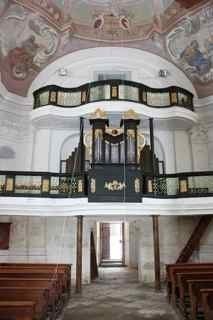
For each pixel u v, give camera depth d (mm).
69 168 16188
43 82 16969
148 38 17406
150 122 15258
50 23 16172
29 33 15773
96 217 14312
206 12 15195
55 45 16938
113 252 24844
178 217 15234
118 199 12148
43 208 12367
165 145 16641
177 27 16438
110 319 8023
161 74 17328
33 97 16344
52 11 15930
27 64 16406
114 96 14969
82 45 17609
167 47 17234
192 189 12453
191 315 7008
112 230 25234
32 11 15188
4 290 5863
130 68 17688
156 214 12383
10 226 14797
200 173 12484
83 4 16547
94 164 12477
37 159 15938
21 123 16172
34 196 12375
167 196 12602
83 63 17516
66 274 10273
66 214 12328
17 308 4523
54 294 7656
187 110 15531
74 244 14664
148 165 15945
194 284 6938
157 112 15320
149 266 14664
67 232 14852
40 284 7363
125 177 12383
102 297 10844
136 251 20156
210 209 12141
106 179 12320
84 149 14766
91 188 12188
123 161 12594
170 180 12766
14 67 15961
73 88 15844
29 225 14930
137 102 15078
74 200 12289
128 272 18047
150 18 17062
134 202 12164
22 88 16438
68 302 10055
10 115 15844
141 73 17641
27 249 14680
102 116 13156
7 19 14578
